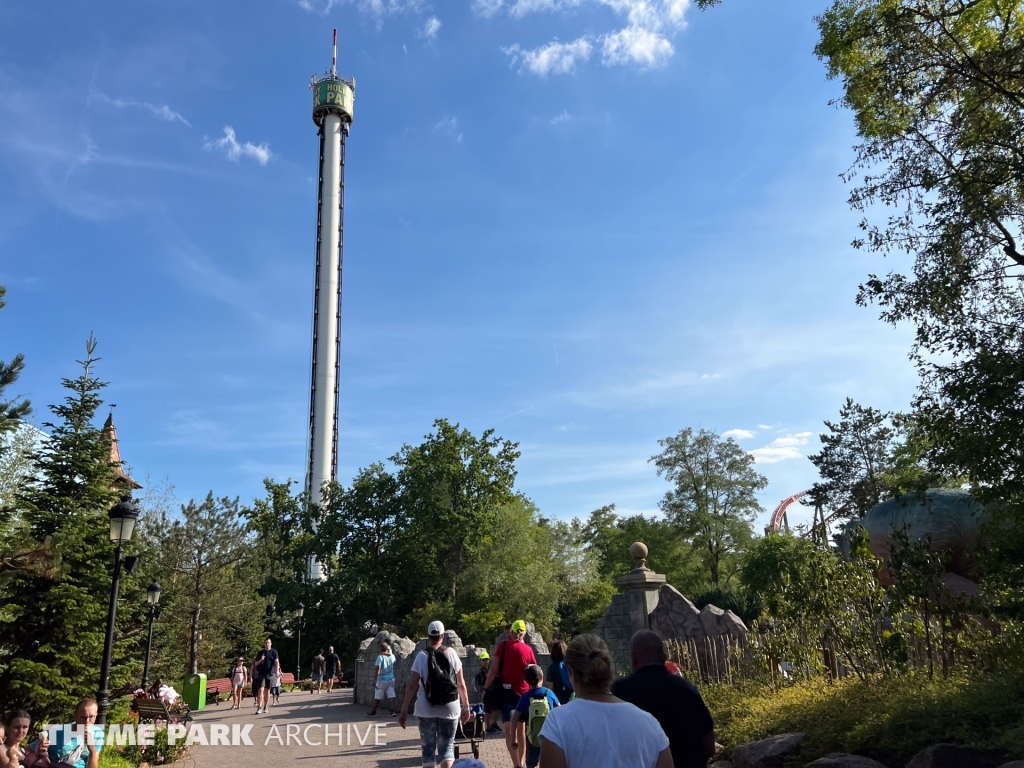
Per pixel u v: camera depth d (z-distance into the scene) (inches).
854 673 415.8
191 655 1549.0
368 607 2100.1
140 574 1079.6
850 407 1716.3
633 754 131.1
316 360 3395.7
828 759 285.0
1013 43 573.0
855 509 1628.9
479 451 2095.2
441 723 328.8
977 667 358.0
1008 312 549.3
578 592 2091.5
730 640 597.0
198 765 506.0
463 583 1934.1
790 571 483.2
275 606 1975.9
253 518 2336.4
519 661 385.7
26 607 626.8
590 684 141.2
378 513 2119.8
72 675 639.8
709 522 2274.9
